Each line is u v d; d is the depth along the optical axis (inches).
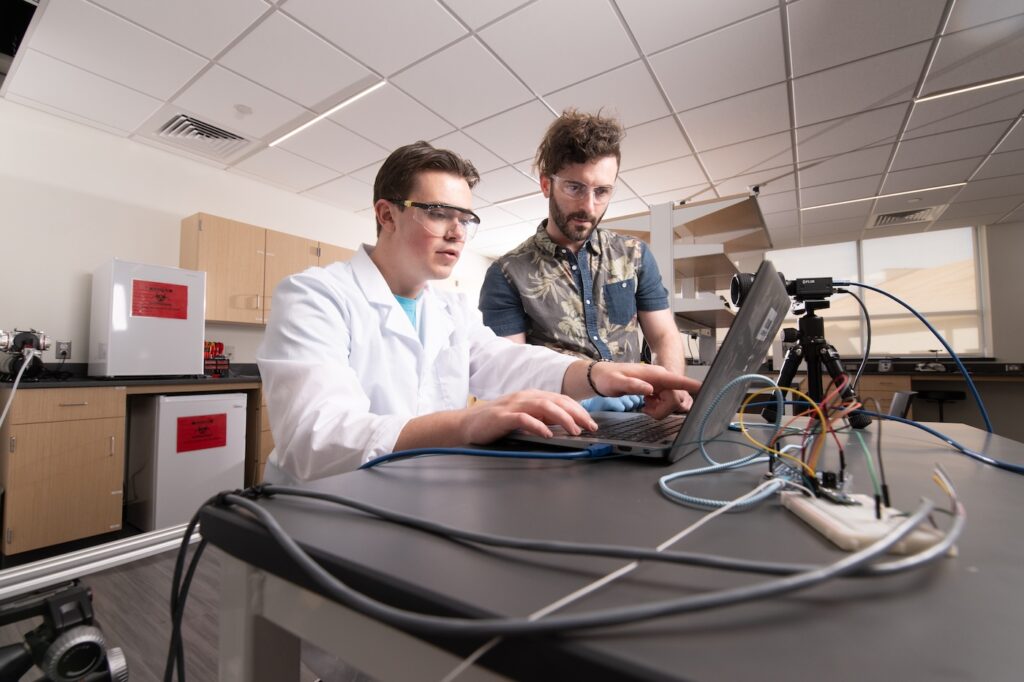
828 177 134.7
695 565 7.6
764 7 72.6
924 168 129.2
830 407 16.6
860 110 100.3
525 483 13.7
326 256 138.5
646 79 89.8
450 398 34.8
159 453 89.3
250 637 10.1
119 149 109.2
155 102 95.7
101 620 52.2
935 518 9.6
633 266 50.1
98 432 82.7
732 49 81.7
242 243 120.7
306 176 131.7
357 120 103.8
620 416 29.1
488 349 37.3
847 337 204.2
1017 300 175.5
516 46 80.7
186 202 120.1
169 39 78.4
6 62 82.3
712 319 101.7
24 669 15.9
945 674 4.8
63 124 101.4
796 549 8.5
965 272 187.5
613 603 6.4
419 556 8.1
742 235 100.2
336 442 19.4
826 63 85.4
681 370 47.3
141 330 92.6
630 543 8.9
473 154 121.3
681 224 77.5
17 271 95.0
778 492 12.0
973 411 158.6
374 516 10.3
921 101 97.3
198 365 100.0
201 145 113.7
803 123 105.4
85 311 102.6
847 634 5.6
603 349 46.1
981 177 135.1
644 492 12.7
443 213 32.1
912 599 6.6
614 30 77.1
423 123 105.7
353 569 7.8
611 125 43.0
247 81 89.5
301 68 86.0
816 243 205.8
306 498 11.5
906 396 32.7
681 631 5.7
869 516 9.5
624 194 147.3
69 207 101.7
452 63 85.1
